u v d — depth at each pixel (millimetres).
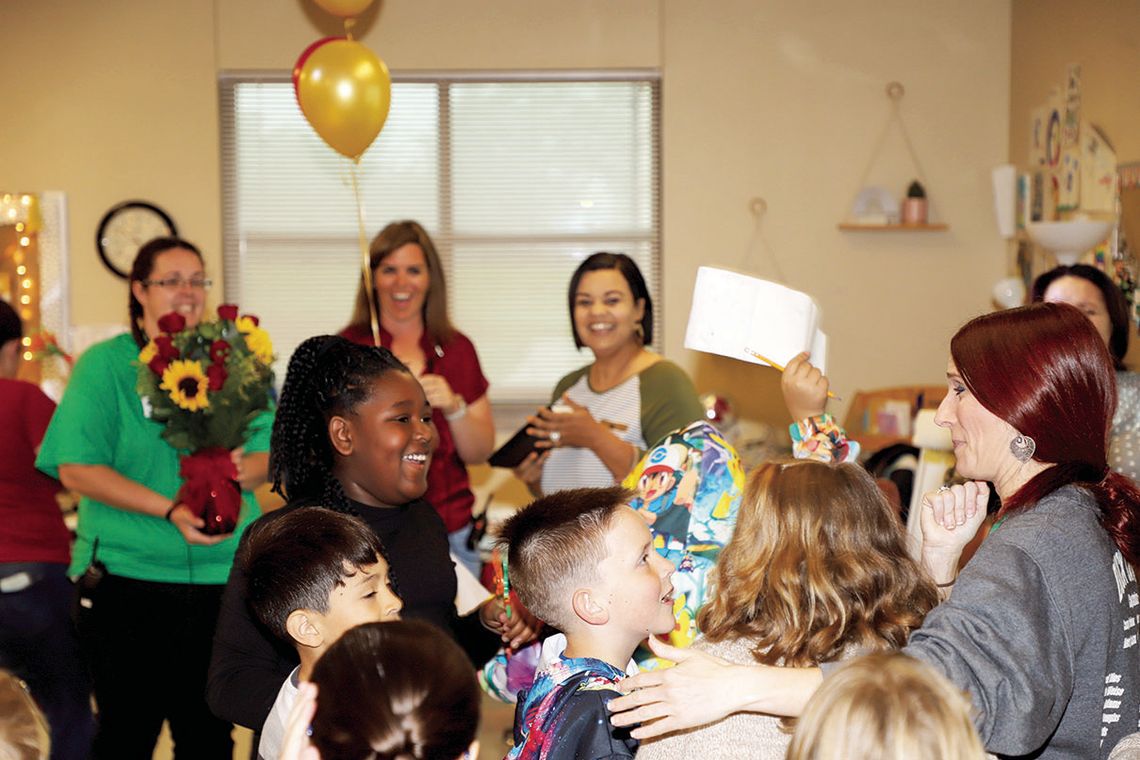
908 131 6371
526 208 6617
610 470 3080
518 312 6676
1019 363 1535
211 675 1883
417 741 1252
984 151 6371
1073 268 3115
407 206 6613
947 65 6348
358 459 1946
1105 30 5008
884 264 6434
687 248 6449
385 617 1657
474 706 1315
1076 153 5324
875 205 6387
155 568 2826
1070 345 1535
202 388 2748
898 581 1515
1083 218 4984
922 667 1156
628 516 1660
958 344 1607
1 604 3016
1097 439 1534
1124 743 1433
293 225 6578
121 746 2807
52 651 3068
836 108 6371
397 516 2016
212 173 6395
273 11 6352
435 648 1325
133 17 6320
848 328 6461
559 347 6691
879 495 1581
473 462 3646
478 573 3604
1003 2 6309
